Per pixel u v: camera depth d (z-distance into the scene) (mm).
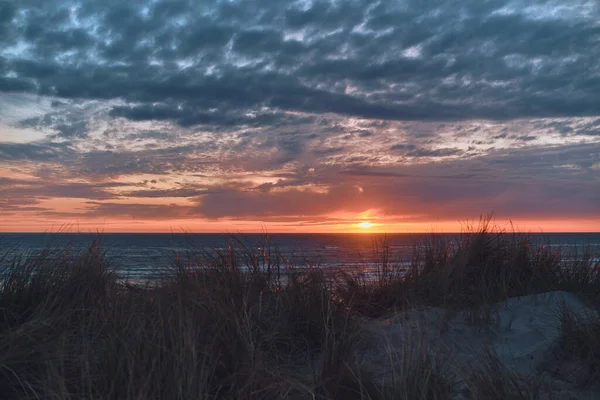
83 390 2568
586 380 3299
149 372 2639
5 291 4160
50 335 3426
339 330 3953
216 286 4211
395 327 4664
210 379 2904
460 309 5094
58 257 4801
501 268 6129
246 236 5324
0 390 2906
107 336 3252
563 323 4082
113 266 5027
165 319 3396
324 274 5145
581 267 6000
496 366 3141
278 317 4180
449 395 2945
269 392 2889
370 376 3217
